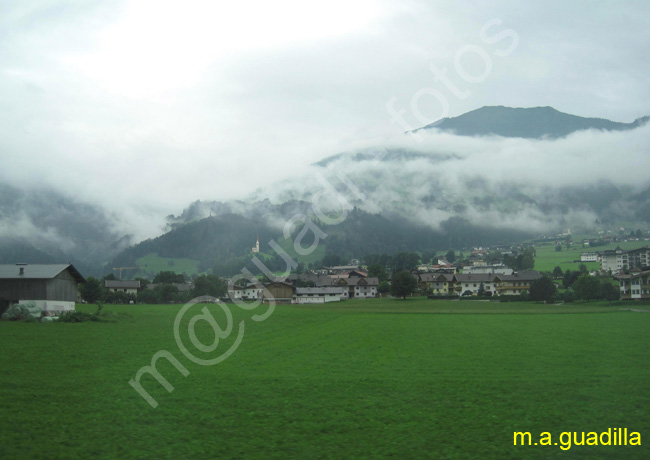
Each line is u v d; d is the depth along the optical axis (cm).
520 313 9462
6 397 2427
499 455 1716
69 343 4341
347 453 1728
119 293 14575
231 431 1955
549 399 2400
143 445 1806
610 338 4969
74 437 1884
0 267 7612
